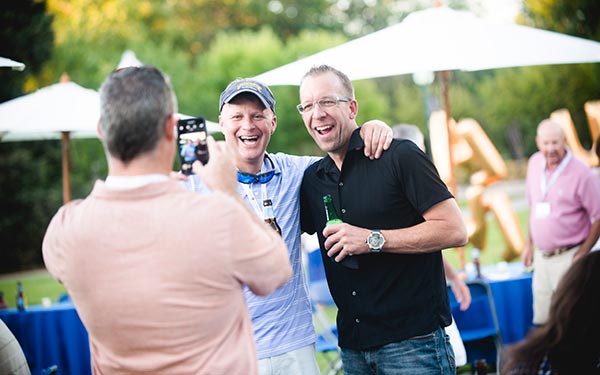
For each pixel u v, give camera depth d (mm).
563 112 7797
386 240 2584
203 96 16797
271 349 2707
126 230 1820
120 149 1840
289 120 16734
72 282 1877
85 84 17328
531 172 5180
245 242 1840
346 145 2764
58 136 7547
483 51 4418
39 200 14203
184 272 1807
